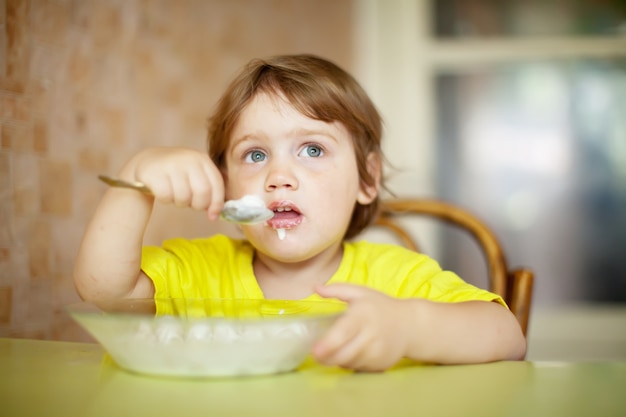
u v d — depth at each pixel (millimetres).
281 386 561
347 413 470
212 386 559
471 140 2557
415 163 2543
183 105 1716
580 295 2537
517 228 2543
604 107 2533
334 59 2406
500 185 2551
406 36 2562
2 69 1101
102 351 729
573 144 2539
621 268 2525
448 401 509
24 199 1150
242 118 1022
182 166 797
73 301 1274
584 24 2543
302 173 985
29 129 1167
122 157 1460
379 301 655
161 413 470
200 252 1091
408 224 2498
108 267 861
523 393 539
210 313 751
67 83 1277
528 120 2547
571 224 2537
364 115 1105
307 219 977
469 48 2551
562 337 2514
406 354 668
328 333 606
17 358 685
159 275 950
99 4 1390
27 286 1155
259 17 2055
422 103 2559
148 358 583
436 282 978
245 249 1130
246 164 1025
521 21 2559
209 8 1841
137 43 1531
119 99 1456
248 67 1104
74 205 1288
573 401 512
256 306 746
